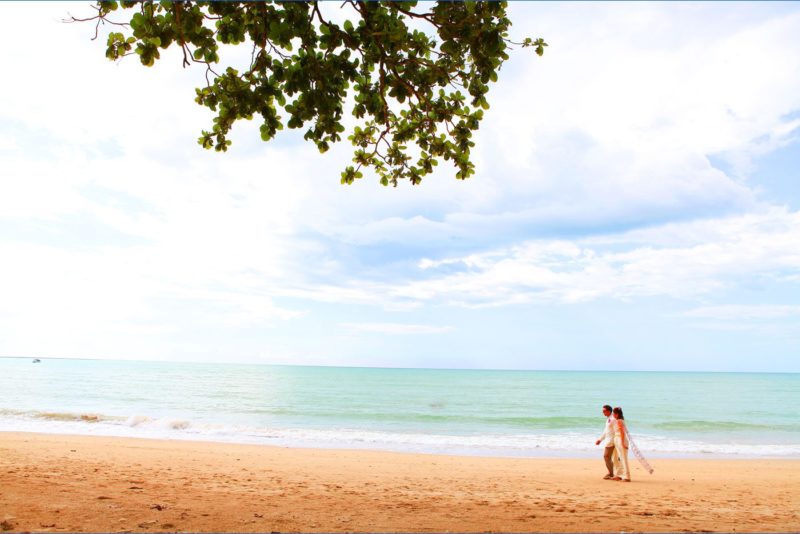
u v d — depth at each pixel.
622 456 12.02
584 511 7.32
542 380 132.88
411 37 5.91
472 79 5.76
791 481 12.59
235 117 5.60
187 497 6.88
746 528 6.14
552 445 21.91
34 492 6.39
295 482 9.60
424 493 8.81
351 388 76.25
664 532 5.65
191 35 4.93
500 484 10.88
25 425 23.56
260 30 5.09
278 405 43.81
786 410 48.34
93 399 44.81
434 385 93.12
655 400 62.62
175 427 24.05
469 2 5.15
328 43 5.17
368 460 15.23
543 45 5.40
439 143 6.90
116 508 5.71
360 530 5.17
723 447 22.42
